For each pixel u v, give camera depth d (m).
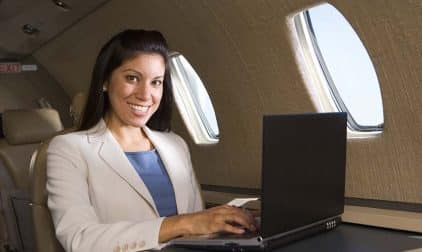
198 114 4.10
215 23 3.05
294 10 2.56
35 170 2.22
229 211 1.78
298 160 1.75
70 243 1.73
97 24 4.07
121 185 1.99
